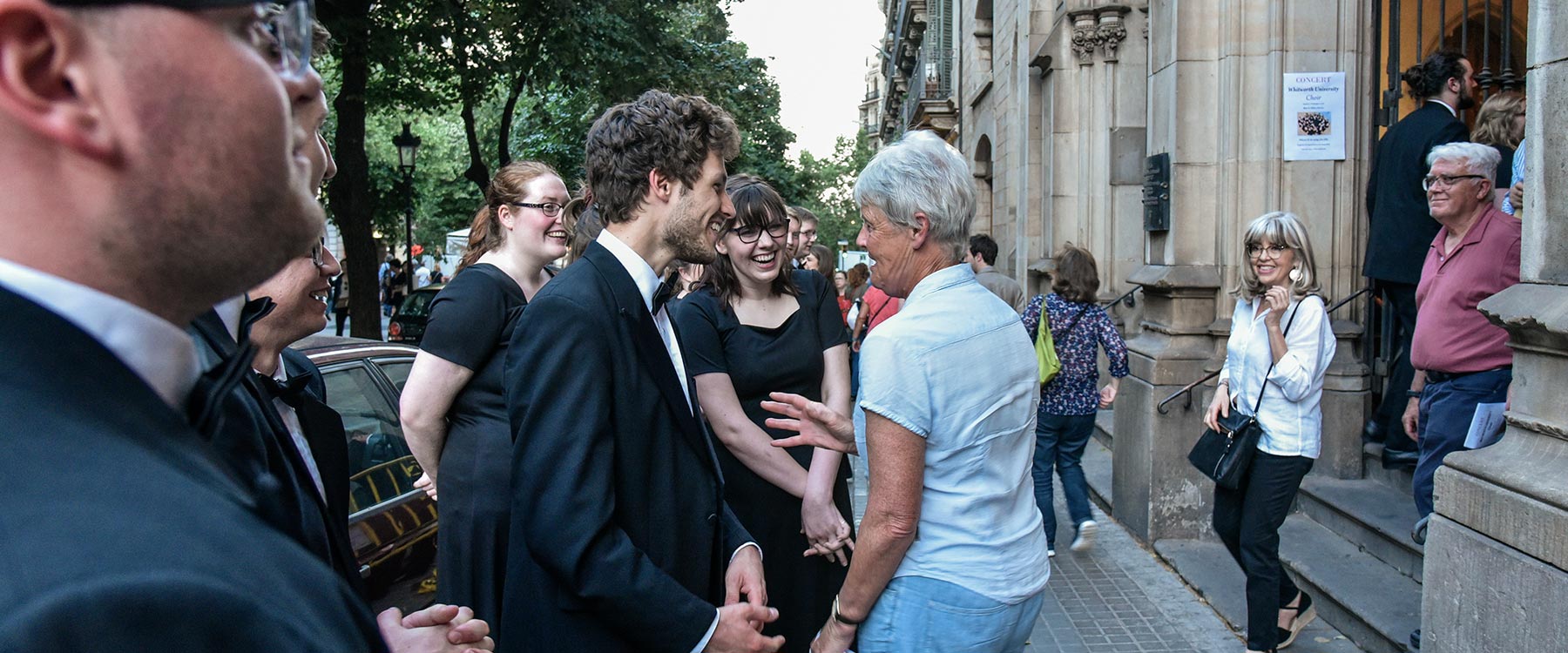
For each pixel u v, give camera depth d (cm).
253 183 70
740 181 327
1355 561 495
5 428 54
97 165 64
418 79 1700
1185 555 576
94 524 52
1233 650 462
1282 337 403
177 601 51
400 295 2909
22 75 60
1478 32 843
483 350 298
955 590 224
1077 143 1061
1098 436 897
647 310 217
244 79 68
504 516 293
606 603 193
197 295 73
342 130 1248
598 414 198
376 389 388
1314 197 583
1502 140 462
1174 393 596
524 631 210
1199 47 605
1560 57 280
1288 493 412
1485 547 288
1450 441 395
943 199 230
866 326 890
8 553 50
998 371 227
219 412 78
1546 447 282
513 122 2795
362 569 333
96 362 60
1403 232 493
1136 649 465
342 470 196
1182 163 606
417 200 2623
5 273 63
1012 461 234
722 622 204
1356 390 568
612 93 1563
